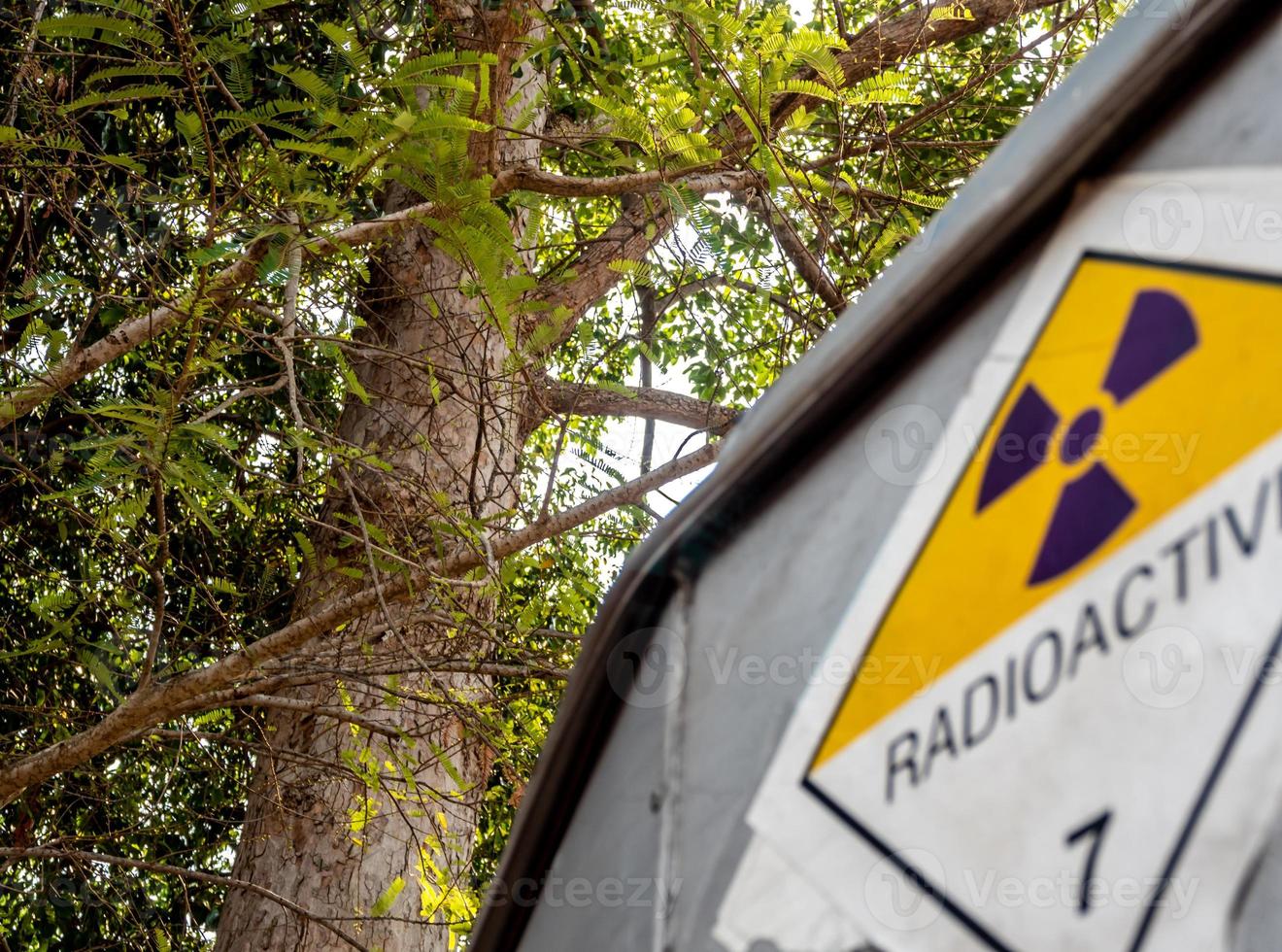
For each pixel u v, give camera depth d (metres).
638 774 1.04
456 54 2.61
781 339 3.88
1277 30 0.79
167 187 4.77
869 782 0.78
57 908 5.75
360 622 4.31
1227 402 0.69
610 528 4.82
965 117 5.12
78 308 4.95
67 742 3.24
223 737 3.78
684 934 0.86
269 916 4.47
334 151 2.58
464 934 3.88
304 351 5.30
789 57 3.07
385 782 4.65
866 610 0.85
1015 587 0.75
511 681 4.62
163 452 2.64
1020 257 0.90
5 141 3.18
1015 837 0.67
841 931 0.73
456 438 4.89
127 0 2.52
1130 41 0.88
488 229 2.74
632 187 3.48
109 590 3.78
